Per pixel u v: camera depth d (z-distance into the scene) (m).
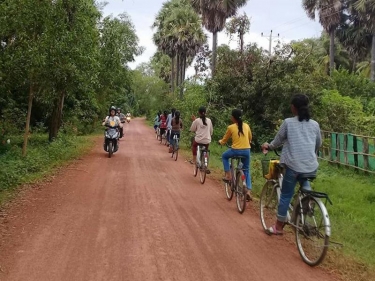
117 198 9.12
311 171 5.68
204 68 31.75
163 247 5.95
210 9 28.73
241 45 24.53
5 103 20.67
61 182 10.89
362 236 7.21
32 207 8.12
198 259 5.53
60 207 8.16
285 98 20.94
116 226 6.93
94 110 34.88
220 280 4.88
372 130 19.77
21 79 13.02
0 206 8.09
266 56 22.72
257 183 11.22
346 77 32.28
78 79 14.68
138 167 14.25
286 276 5.05
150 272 5.04
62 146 17.50
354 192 10.85
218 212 8.14
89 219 7.33
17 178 10.52
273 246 6.16
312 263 5.36
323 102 20.61
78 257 5.47
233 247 6.06
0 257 5.43
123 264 5.26
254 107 22.53
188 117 22.62
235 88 22.80
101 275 4.91
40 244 5.96
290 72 21.83
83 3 14.91
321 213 5.24
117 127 17.48
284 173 5.94
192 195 9.73
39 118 24.81
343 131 19.55
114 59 23.61
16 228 6.70
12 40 12.99
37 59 12.21
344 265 5.50
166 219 7.47
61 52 12.97
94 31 16.33
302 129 5.77
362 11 33.31
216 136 22.61
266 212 6.95
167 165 15.04
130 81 36.84
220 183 11.45
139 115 94.62
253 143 21.59
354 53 40.56
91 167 13.87
